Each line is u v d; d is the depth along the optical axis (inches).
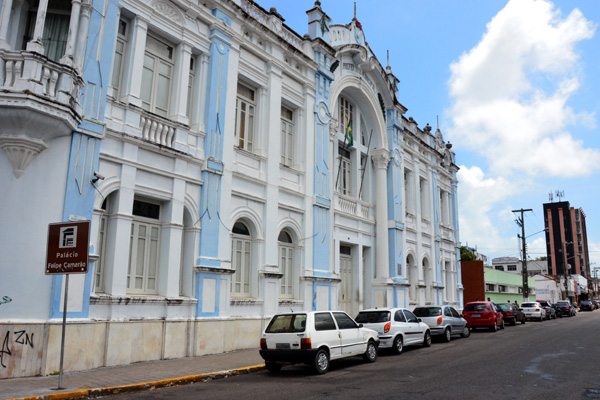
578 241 4001.0
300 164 708.0
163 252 505.4
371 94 916.0
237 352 545.3
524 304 1407.5
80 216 423.8
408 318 627.8
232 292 585.0
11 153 393.4
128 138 470.6
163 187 506.6
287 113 716.0
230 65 597.6
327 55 783.7
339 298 800.9
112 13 472.1
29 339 381.4
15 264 387.2
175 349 491.2
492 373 429.4
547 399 323.9
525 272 1593.3
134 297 458.6
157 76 531.2
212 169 553.3
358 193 873.5
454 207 1306.6
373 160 935.7
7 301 380.5
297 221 689.6
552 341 724.7
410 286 1007.0
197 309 517.7
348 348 475.8
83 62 439.8
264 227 627.2
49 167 410.9
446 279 1226.6
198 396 337.7
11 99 372.5
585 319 1470.2
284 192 668.1
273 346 442.6
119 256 454.9
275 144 656.4
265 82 659.4
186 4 546.0
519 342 713.6
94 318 426.3
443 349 631.2
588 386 368.8
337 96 814.5
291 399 324.8
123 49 498.6
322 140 754.2
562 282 3110.2
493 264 4087.1
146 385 360.8
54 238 344.5
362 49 857.5
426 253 1090.1
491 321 935.0
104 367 426.0
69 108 400.2
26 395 310.7
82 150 432.8
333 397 331.3
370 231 890.1
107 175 455.5
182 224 518.9
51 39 453.1
